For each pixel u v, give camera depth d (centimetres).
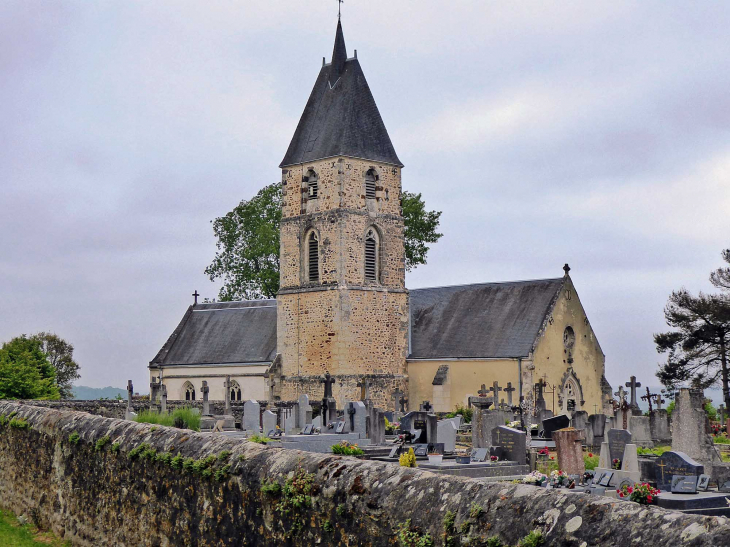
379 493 1388
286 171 7956
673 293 8488
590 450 4694
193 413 5053
